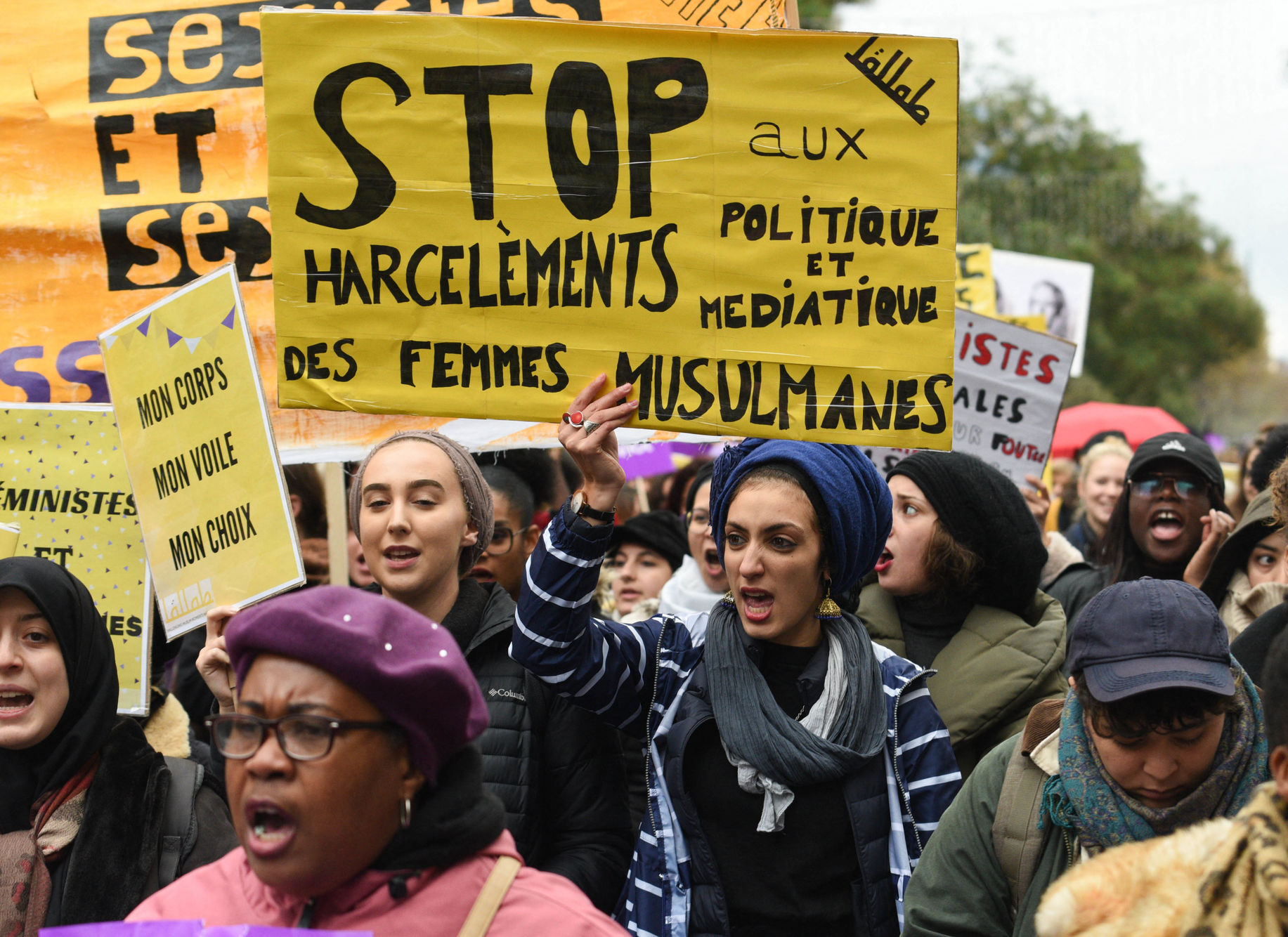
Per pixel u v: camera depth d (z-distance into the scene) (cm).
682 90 281
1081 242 2797
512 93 281
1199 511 452
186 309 301
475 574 425
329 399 280
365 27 280
